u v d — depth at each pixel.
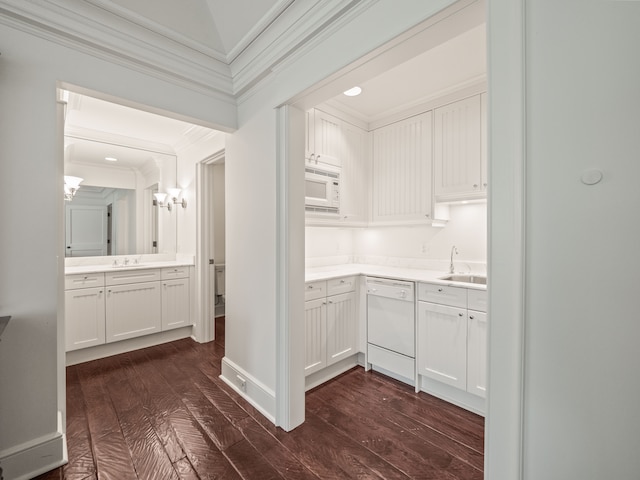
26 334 1.43
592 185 0.77
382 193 3.09
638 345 0.72
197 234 3.35
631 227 0.72
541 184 0.85
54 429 1.50
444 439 1.73
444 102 2.60
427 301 2.22
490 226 0.95
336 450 1.64
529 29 0.86
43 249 1.46
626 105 0.73
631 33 0.72
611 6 0.74
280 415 1.85
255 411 2.00
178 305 3.38
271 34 1.69
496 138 0.93
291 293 1.84
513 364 0.90
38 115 1.45
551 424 0.84
